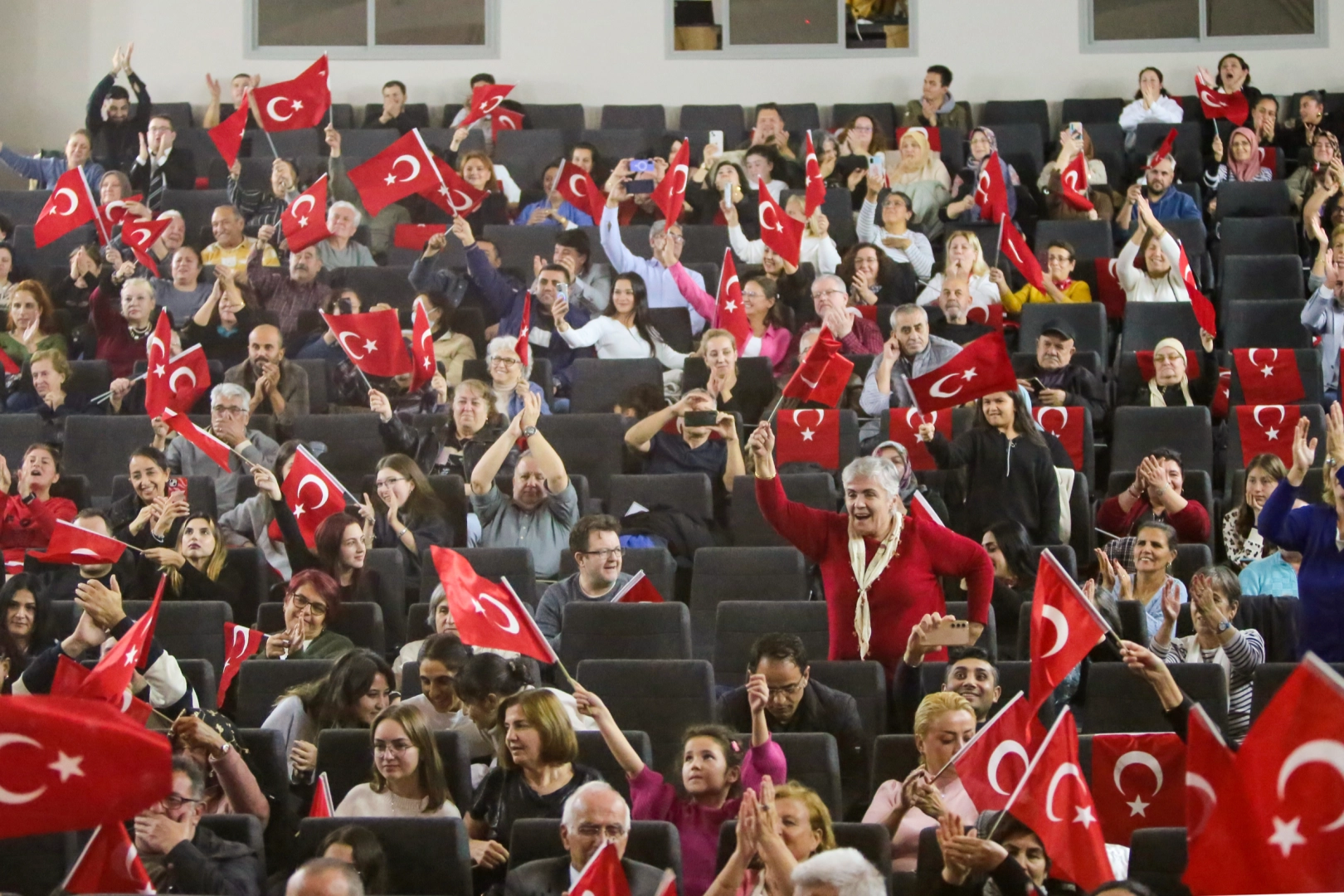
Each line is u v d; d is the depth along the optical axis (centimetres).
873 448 939
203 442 885
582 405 1044
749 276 1155
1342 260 1088
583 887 454
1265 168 1382
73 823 427
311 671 708
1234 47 1520
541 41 1540
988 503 855
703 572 835
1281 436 977
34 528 868
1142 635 710
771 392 1023
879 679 675
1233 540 875
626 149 1434
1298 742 421
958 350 1001
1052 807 507
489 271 1123
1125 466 983
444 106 1508
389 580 817
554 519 870
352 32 1537
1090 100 1486
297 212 1129
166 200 1315
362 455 965
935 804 561
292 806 630
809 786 615
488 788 604
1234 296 1181
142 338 1123
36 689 654
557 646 751
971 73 1528
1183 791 599
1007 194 1311
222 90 1524
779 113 1477
